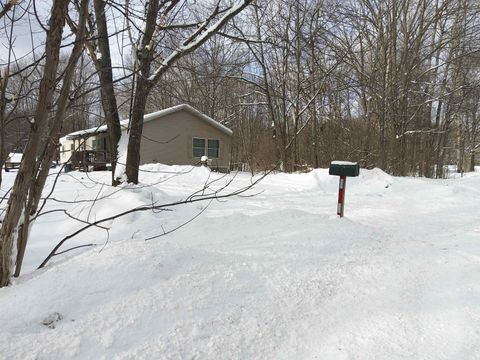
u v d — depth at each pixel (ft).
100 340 7.46
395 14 62.23
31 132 9.43
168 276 10.15
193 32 24.40
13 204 9.30
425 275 13.34
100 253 10.37
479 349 8.64
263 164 68.39
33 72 9.95
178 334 8.23
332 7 64.85
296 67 70.54
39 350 6.86
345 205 28.81
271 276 11.94
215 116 105.29
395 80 63.26
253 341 8.63
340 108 73.26
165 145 72.90
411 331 9.41
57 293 8.41
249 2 21.94
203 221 17.87
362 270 13.46
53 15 9.10
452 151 127.13
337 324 9.70
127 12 13.41
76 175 43.34
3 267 9.13
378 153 64.13
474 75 81.25
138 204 20.88
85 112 11.89
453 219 24.06
